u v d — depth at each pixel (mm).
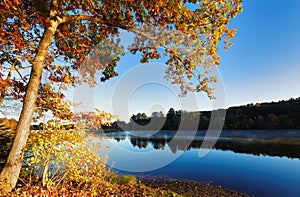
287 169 9883
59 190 3760
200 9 4328
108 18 4703
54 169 4141
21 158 3535
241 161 11969
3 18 3525
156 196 4988
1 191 3129
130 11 4469
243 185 7777
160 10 3885
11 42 3955
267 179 8516
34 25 4730
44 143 3586
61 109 4148
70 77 4730
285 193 6879
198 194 6676
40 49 3977
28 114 3689
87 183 4348
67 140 3889
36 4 4344
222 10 4414
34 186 3613
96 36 5551
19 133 3570
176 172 9633
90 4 3986
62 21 4355
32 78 3850
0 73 4297
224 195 6676
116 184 5477
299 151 13938
